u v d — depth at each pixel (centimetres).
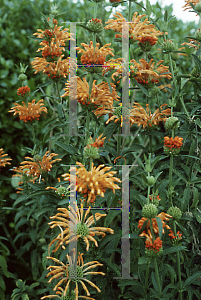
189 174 198
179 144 173
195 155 215
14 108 239
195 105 218
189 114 220
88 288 202
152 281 169
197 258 216
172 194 186
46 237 275
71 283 163
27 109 238
